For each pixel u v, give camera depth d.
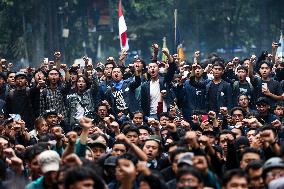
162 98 27.83
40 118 23.31
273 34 84.19
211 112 23.28
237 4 87.44
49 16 69.12
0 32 67.62
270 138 17.19
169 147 18.83
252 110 27.58
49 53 69.75
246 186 14.67
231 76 31.19
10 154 17.73
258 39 84.06
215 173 16.95
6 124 23.12
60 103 27.66
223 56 88.94
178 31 39.25
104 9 79.94
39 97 27.53
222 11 87.62
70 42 76.38
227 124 24.92
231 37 88.69
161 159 18.70
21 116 27.38
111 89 28.44
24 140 22.52
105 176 16.91
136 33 87.12
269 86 28.39
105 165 16.89
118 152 18.12
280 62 31.03
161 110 27.97
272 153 17.61
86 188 13.65
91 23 79.69
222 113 24.89
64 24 76.44
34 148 17.12
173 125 20.17
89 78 28.55
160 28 87.19
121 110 28.17
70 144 16.20
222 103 28.25
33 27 67.94
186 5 86.88
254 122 21.92
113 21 88.00
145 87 28.05
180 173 14.38
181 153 16.52
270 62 32.84
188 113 28.48
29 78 32.12
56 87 27.69
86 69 29.84
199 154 16.20
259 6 84.12
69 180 13.68
